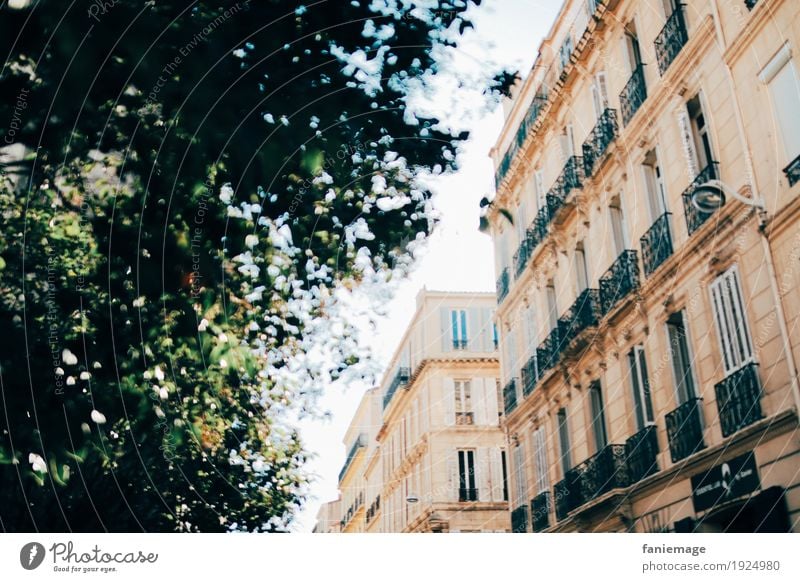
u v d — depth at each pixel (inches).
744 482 349.7
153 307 253.1
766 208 348.8
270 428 294.2
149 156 250.4
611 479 460.1
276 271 279.6
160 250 253.4
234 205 263.3
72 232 244.7
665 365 433.7
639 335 466.3
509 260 653.3
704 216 399.5
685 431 396.5
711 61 406.3
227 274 269.3
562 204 558.9
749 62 367.2
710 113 407.5
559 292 580.1
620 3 505.7
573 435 534.9
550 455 562.6
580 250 565.0
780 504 325.4
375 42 283.9
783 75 343.0
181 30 250.4
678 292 426.3
